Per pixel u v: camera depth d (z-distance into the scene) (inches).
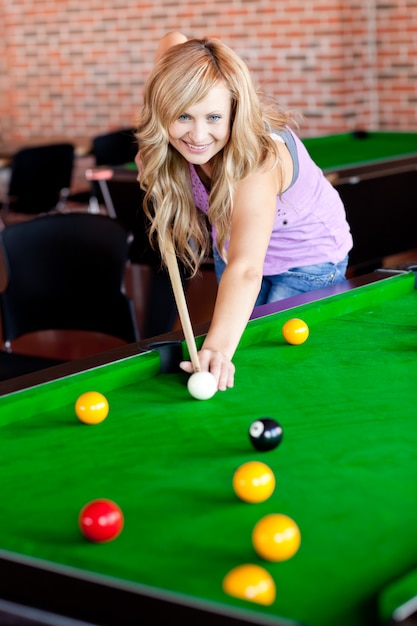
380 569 48.2
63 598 46.0
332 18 280.2
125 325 131.3
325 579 47.3
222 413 72.0
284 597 45.6
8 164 266.5
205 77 81.7
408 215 202.7
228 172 85.8
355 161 194.2
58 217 133.8
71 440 67.7
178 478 60.7
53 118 347.3
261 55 295.4
